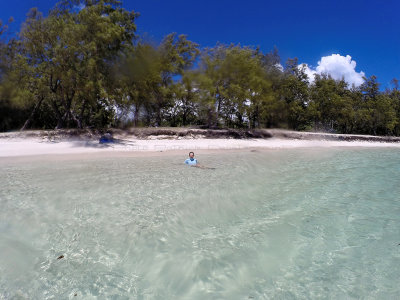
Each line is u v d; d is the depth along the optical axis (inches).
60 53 695.1
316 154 717.3
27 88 764.6
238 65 1017.5
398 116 1599.4
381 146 1144.2
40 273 142.7
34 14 722.2
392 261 162.7
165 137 892.6
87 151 613.0
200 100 1036.5
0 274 138.5
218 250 173.8
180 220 217.2
